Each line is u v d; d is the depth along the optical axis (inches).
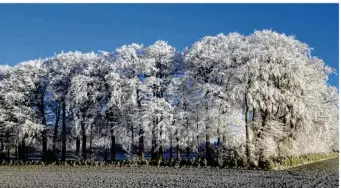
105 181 1785.2
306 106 2527.1
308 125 2514.8
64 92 3097.9
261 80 2503.7
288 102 2486.5
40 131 3053.6
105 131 2967.5
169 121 2721.5
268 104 2480.3
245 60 2620.6
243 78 2517.2
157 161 2699.3
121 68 2925.7
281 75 2517.2
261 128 2506.2
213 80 2738.7
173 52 2960.1
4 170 2427.4
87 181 1788.9
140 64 2871.6
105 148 2987.2
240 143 2522.1
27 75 3122.5
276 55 2524.6
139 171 2284.7
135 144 2903.5
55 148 3319.4
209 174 2081.7
